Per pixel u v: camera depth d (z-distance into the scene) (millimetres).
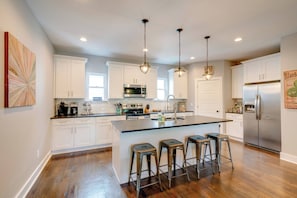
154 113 4875
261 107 3969
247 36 3285
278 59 3764
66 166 2988
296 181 2418
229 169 2848
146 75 5094
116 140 2650
